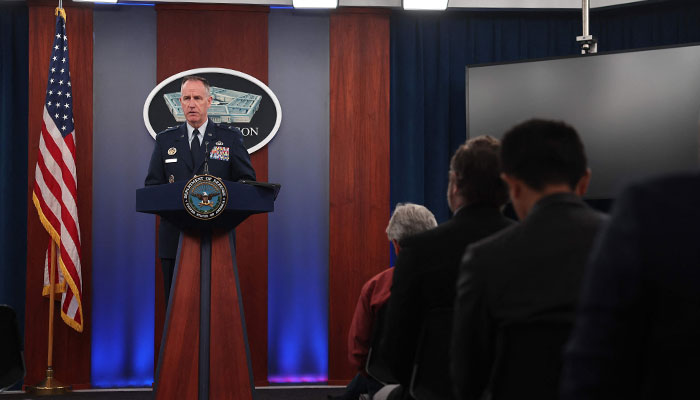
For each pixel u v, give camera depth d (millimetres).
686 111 4324
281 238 4801
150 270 4695
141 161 4719
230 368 2557
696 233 707
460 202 1536
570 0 4848
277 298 4770
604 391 727
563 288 1062
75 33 4660
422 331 1509
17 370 1848
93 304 4613
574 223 1116
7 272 4551
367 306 2658
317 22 4898
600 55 4512
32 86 4590
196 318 2562
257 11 4812
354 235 4766
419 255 1490
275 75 4859
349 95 4820
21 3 4656
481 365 1170
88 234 4594
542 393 1050
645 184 745
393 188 4863
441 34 4953
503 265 1116
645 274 718
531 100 4633
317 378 4762
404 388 1649
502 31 4984
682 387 710
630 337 729
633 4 4777
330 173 4785
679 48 4355
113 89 4719
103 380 4602
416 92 4914
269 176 4809
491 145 1520
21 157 4637
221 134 3596
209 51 4766
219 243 2631
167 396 2498
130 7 4754
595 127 4508
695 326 703
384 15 4863
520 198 1221
